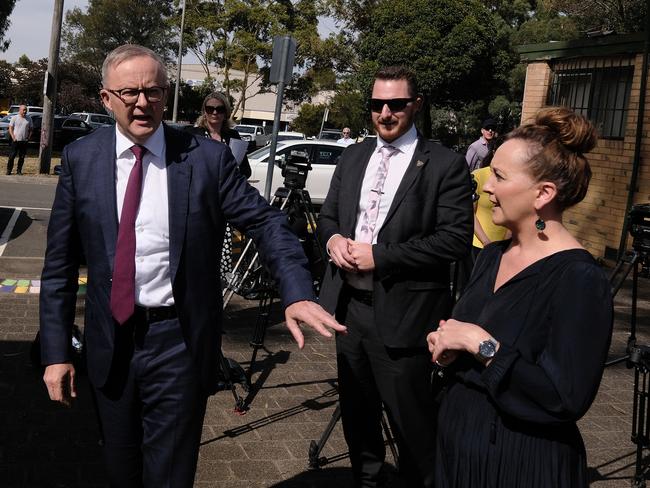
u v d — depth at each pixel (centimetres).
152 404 261
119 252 251
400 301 321
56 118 3069
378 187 335
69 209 262
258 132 4300
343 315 338
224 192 265
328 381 540
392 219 327
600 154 1116
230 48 4344
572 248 212
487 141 906
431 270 326
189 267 258
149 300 256
